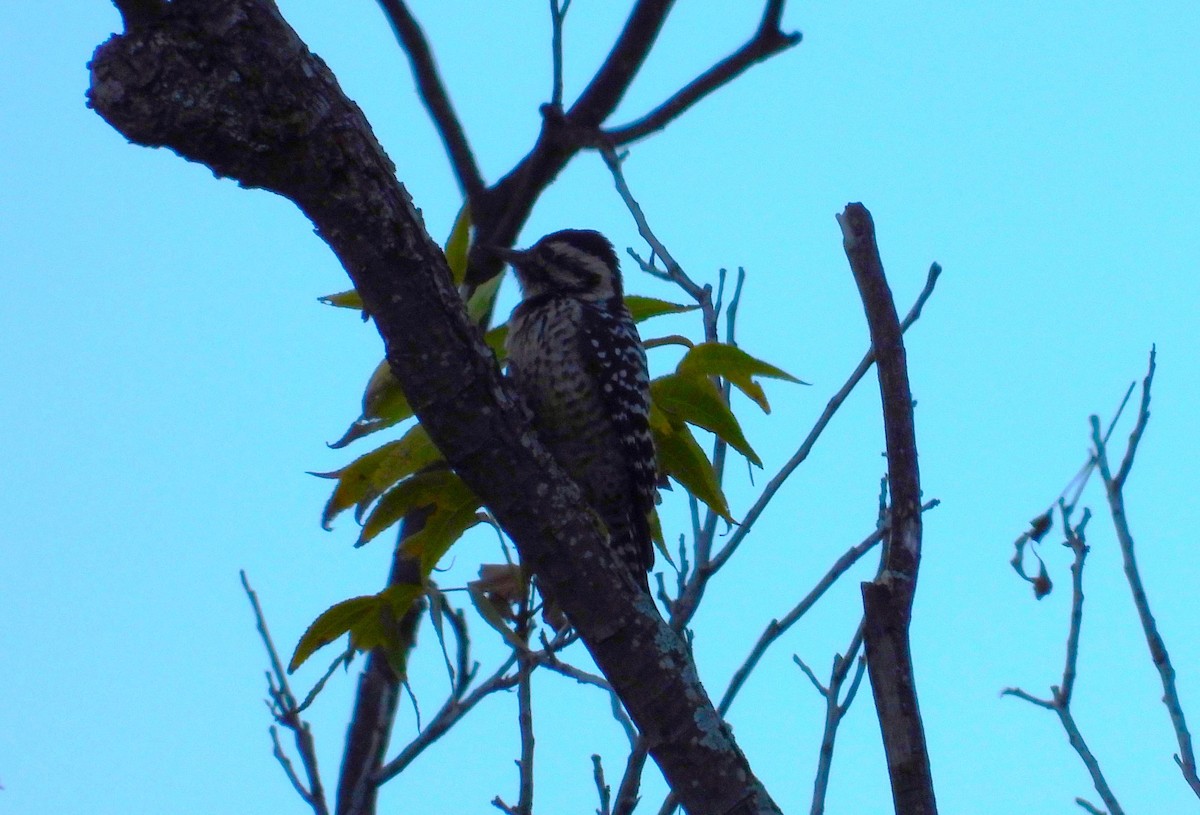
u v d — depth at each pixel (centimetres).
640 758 823
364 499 890
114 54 696
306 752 856
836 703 855
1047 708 839
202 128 703
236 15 698
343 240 753
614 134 1174
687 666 791
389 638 873
